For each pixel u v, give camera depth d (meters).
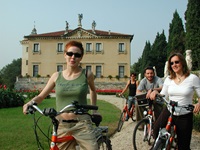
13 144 6.46
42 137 7.33
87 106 3.02
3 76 108.69
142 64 64.44
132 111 10.05
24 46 65.75
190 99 4.57
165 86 4.85
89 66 52.78
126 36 52.31
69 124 3.36
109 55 52.62
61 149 3.38
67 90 3.40
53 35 52.81
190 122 4.47
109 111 15.15
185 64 4.59
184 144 4.50
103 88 51.50
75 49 3.45
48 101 22.67
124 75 52.31
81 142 3.31
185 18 31.11
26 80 51.69
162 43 58.81
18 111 14.54
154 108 6.53
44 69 52.72
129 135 8.00
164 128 4.31
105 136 4.11
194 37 27.80
